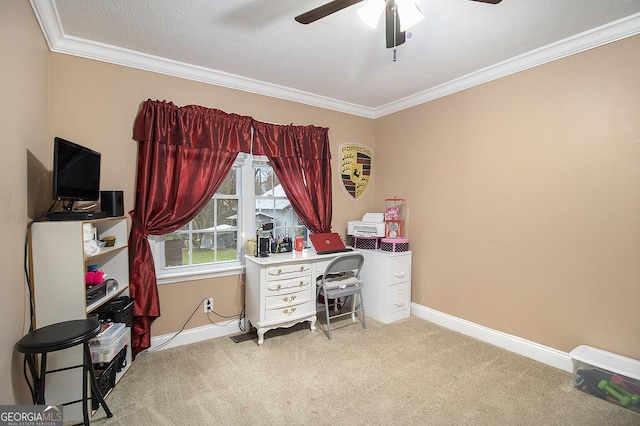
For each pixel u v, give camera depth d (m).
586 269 2.18
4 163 1.44
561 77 2.29
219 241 2.96
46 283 1.71
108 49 2.32
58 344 1.40
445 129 3.09
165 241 2.68
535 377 2.18
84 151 1.97
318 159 3.35
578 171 2.21
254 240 2.92
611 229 2.07
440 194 3.15
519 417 1.77
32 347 1.36
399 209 3.57
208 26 2.06
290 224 3.44
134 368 2.27
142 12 1.90
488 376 2.19
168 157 2.53
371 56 2.48
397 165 3.61
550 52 2.32
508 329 2.62
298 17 1.53
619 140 2.03
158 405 1.85
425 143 3.29
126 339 2.17
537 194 2.43
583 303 2.20
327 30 2.11
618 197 2.04
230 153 2.80
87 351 1.57
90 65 2.30
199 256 2.85
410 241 3.46
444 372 2.24
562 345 2.30
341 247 3.25
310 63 2.61
